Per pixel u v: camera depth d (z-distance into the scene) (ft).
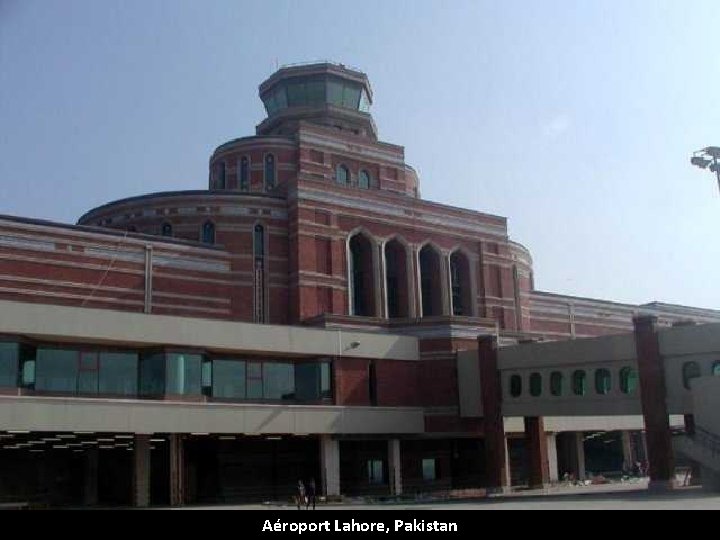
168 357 140.36
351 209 199.93
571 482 181.88
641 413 142.10
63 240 165.89
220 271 185.57
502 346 170.19
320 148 226.38
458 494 157.89
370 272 201.26
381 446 176.45
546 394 156.35
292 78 240.12
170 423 138.10
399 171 239.91
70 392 134.21
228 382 151.84
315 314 188.96
